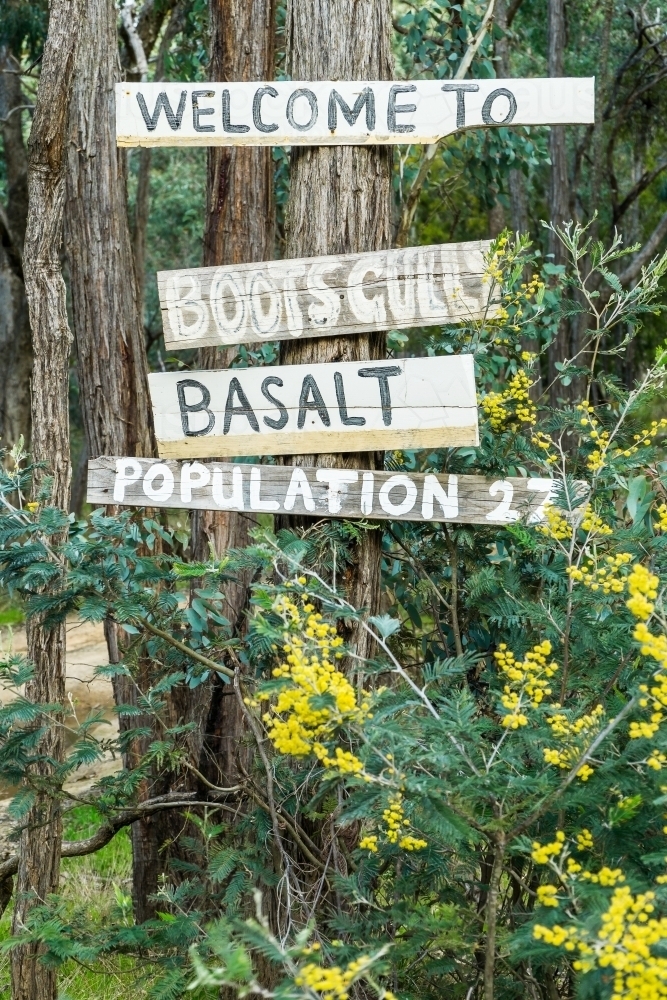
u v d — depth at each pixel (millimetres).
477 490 2916
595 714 2379
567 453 3502
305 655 2293
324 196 2977
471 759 2305
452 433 2842
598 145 11188
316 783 2975
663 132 14172
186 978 2777
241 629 3625
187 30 9797
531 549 2840
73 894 4766
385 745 2238
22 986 3316
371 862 2656
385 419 2877
